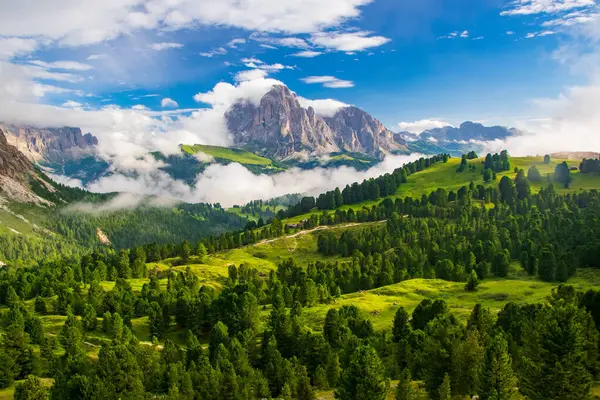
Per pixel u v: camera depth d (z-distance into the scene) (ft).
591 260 569.23
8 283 648.79
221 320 485.15
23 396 273.54
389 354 345.51
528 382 206.80
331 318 416.26
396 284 612.29
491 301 498.69
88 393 287.28
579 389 195.62
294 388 310.86
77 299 570.87
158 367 347.97
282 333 404.36
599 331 276.00
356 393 221.05
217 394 302.86
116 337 447.42
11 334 359.05
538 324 242.58
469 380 245.45
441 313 375.86
